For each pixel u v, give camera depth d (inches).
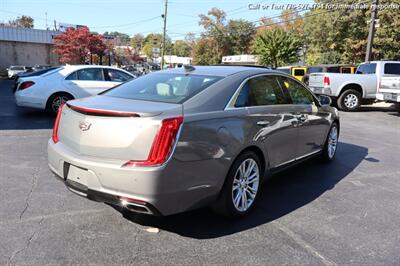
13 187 183.0
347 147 305.0
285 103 187.8
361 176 222.8
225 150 141.3
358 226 152.4
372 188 201.3
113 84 427.2
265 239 138.6
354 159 264.4
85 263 118.2
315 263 123.3
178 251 127.6
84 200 168.9
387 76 546.9
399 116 519.2
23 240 131.0
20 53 1843.0
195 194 132.6
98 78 422.9
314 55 1374.3
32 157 239.0
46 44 1904.5
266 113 165.6
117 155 125.3
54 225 143.4
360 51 1170.0
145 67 2625.5
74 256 122.0
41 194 174.9
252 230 145.7
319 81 585.9
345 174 226.1
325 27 1246.3
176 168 124.3
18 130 328.5
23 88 395.9
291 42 1441.9
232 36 2694.4
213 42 2733.8
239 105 154.6
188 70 173.5
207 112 139.0
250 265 120.7
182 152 125.7
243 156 152.6
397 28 1040.8
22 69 1476.4
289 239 139.3
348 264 123.5
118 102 141.9
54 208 159.2
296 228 148.8
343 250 132.4
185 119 129.0
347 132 379.6
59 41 1717.5
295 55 1459.2
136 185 120.4
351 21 1170.6
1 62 1801.2
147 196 120.5
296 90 203.6
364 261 125.5
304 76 773.9
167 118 124.0
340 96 568.4
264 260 124.0
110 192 124.9
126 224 146.4
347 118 492.4
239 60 1991.9
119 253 124.9
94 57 1936.5
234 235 140.9
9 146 267.1
